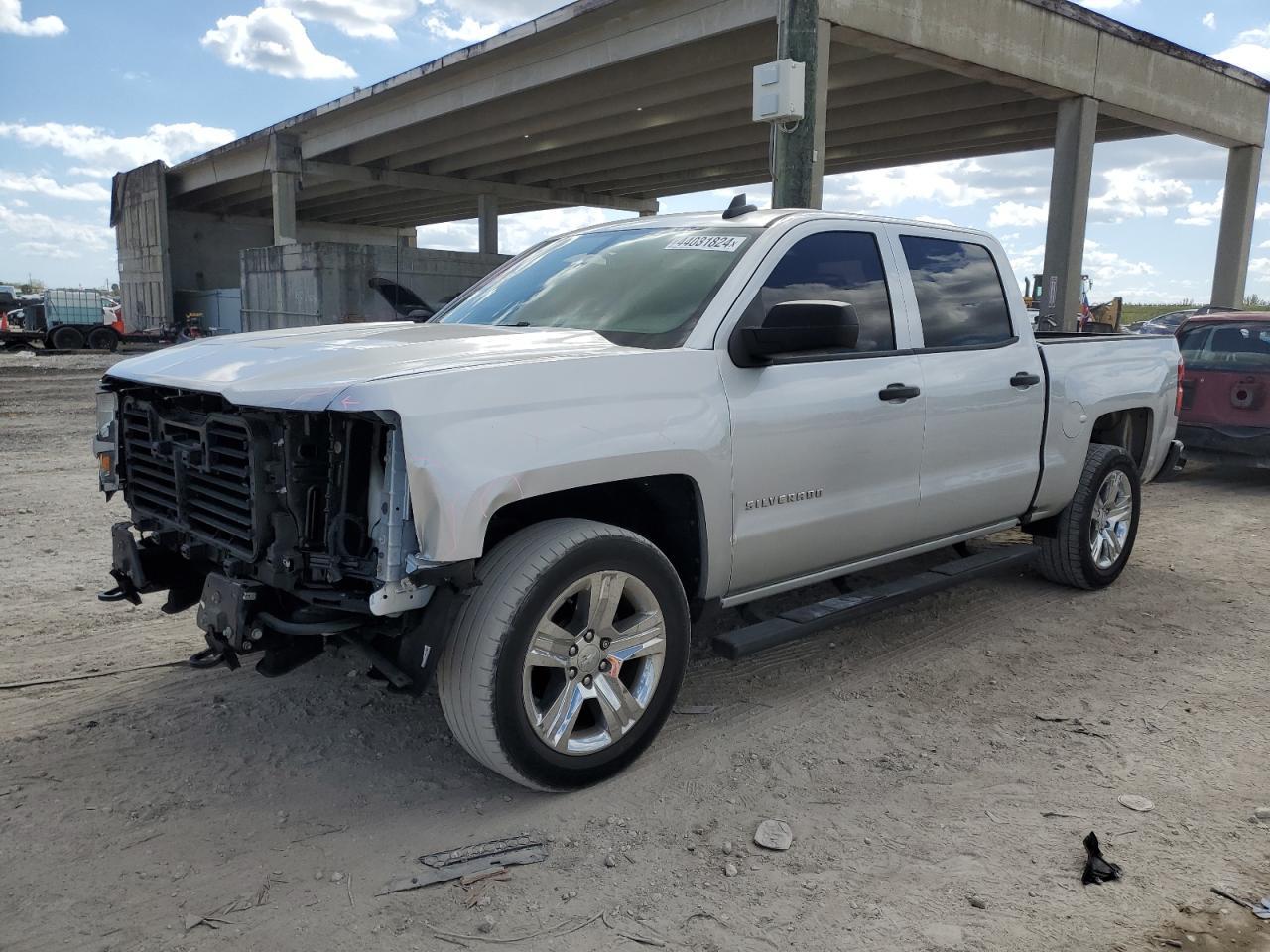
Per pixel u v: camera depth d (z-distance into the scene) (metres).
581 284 4.29
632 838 3.11
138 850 3.02
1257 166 24.12
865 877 2.92
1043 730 3.94
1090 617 5.38
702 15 17.61
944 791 3.43
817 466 4.03
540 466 3.07
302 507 3.08
